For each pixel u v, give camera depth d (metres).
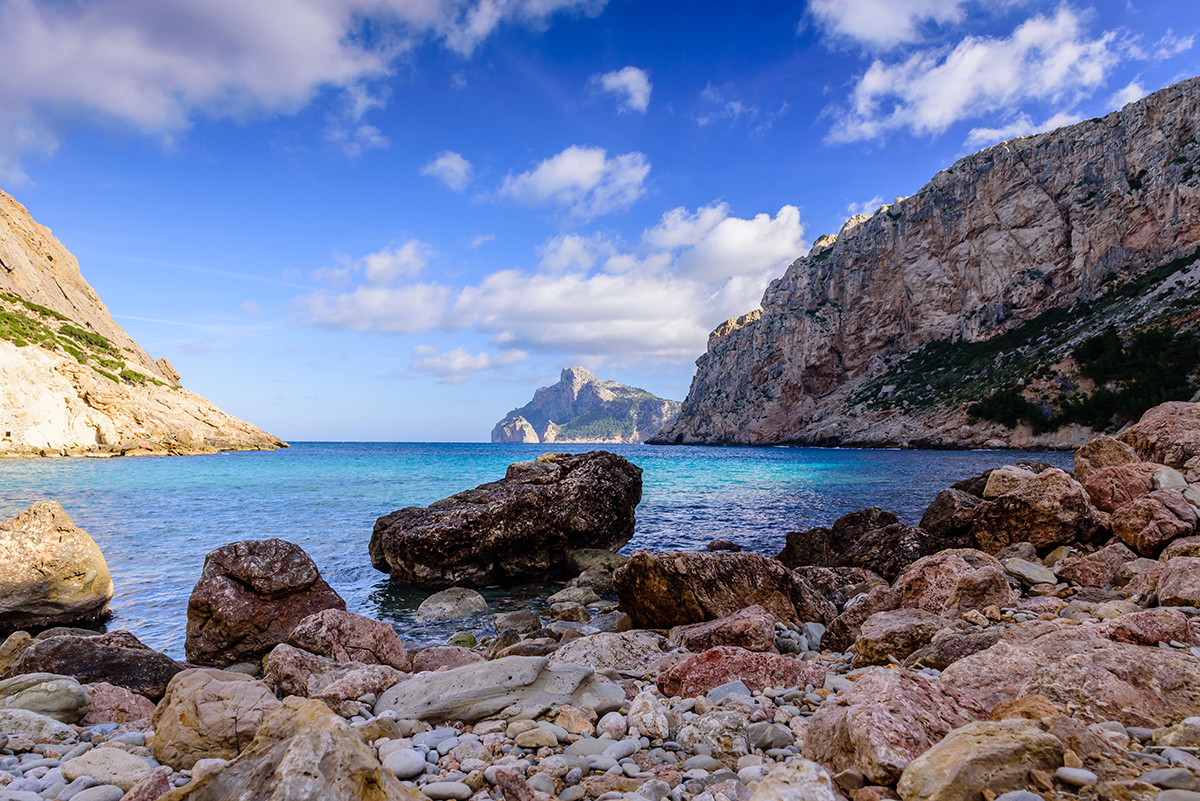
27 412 74.12
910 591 9.74
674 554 10.91
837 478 50.06
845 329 156.75
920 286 146.50
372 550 18.56
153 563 17.12
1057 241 124.88
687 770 4.39
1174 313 88.81
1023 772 3.31
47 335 89.62
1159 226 109.94
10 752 5.12
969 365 125.38
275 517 26.41
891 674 4.70
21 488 36.91
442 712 5.68
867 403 138.75
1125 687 4.53
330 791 3.09
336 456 90.06
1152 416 18.20
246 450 106.25
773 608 10.87
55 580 11.76
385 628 9.06
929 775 3.34
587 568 18.19
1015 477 15.59
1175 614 6.05
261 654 10.54
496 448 174.12
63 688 6.39
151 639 11.56
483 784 4.21
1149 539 11.21
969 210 138.75
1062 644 5.55
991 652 5.61
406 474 52.69
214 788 3.26
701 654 6.90
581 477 19.95
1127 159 117.38
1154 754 3.68
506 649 9.50
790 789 3.11
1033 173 131.12
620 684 6.93
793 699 6.05
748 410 167.25
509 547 17.89
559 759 4.54
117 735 5.64
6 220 121.50
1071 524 13.26
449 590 14.89
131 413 86.25
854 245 164.00
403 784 3.81
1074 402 90.50
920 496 36.19
